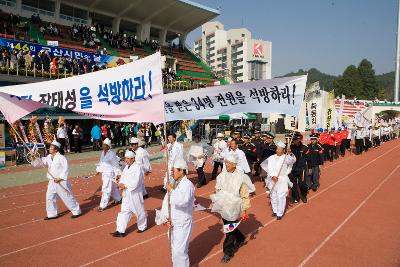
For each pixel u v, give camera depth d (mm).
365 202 9969
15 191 11352
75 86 7309
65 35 32281
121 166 10281
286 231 7473
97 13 37812
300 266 5797
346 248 6551
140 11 39594
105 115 7113
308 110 14672
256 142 13234
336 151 20016
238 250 6453
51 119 21406
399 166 17000
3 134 16250
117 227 7105
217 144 13180
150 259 6055
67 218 8383
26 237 7105
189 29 46094
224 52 124625
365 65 83312
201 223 7969
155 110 6594
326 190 11609
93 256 6176
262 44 119375
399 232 7410
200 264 5867
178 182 5270
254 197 10547
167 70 34188
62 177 8117
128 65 6824
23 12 32156
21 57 22391
